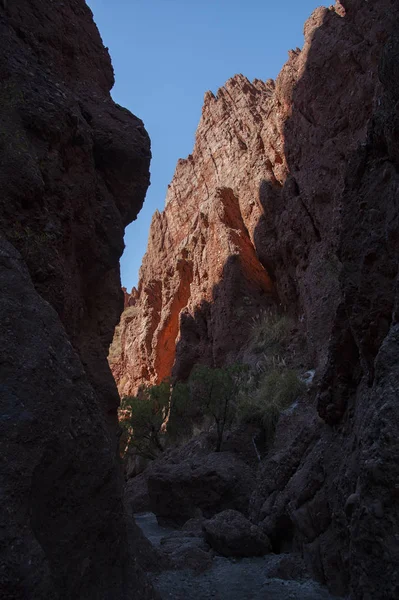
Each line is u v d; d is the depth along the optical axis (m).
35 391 2.97
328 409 6.18
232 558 6.81
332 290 14.02
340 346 6.04
